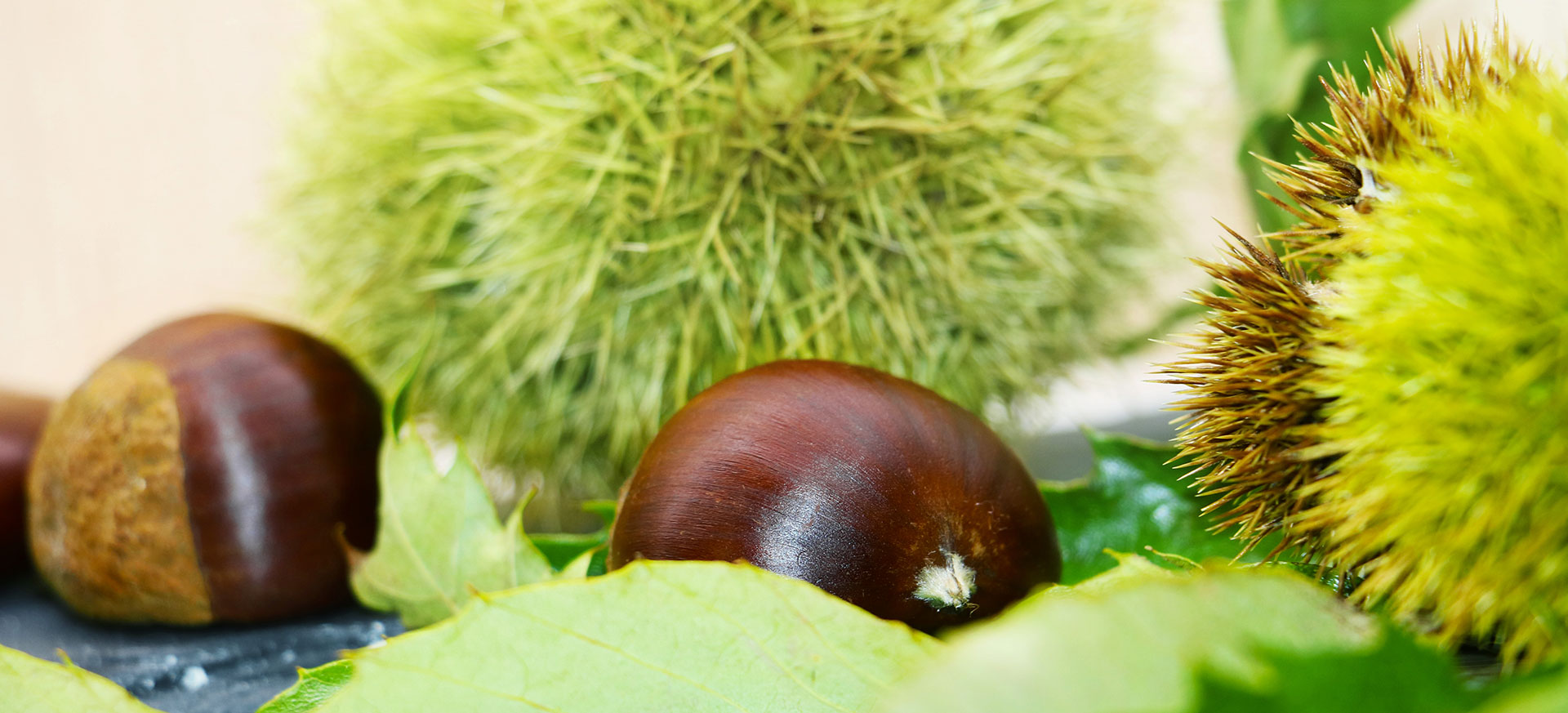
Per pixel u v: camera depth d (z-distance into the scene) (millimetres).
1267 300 209
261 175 281
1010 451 222
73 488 243
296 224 272
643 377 255
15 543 260
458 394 263
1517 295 174
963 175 252
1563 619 182
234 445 241
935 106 247
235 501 241
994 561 215
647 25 247
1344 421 202
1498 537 182
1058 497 232
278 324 249
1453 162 200
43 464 247
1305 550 211
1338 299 204
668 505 217
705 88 245
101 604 244
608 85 247
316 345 249
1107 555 230
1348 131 210
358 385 250
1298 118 267
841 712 202
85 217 369
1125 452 233
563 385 258
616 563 220
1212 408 212
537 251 251
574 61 248
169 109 366
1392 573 202
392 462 230
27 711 205
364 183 261
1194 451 215
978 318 257
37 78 363
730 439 217
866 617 203
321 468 244
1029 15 255
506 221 251
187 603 242
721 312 249
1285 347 207
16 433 262
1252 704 143
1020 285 259
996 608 215
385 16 259
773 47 245
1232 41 274
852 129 248
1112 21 259
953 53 249
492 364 258
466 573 227
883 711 143
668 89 247
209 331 245
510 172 250
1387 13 266
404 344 264
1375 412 192
